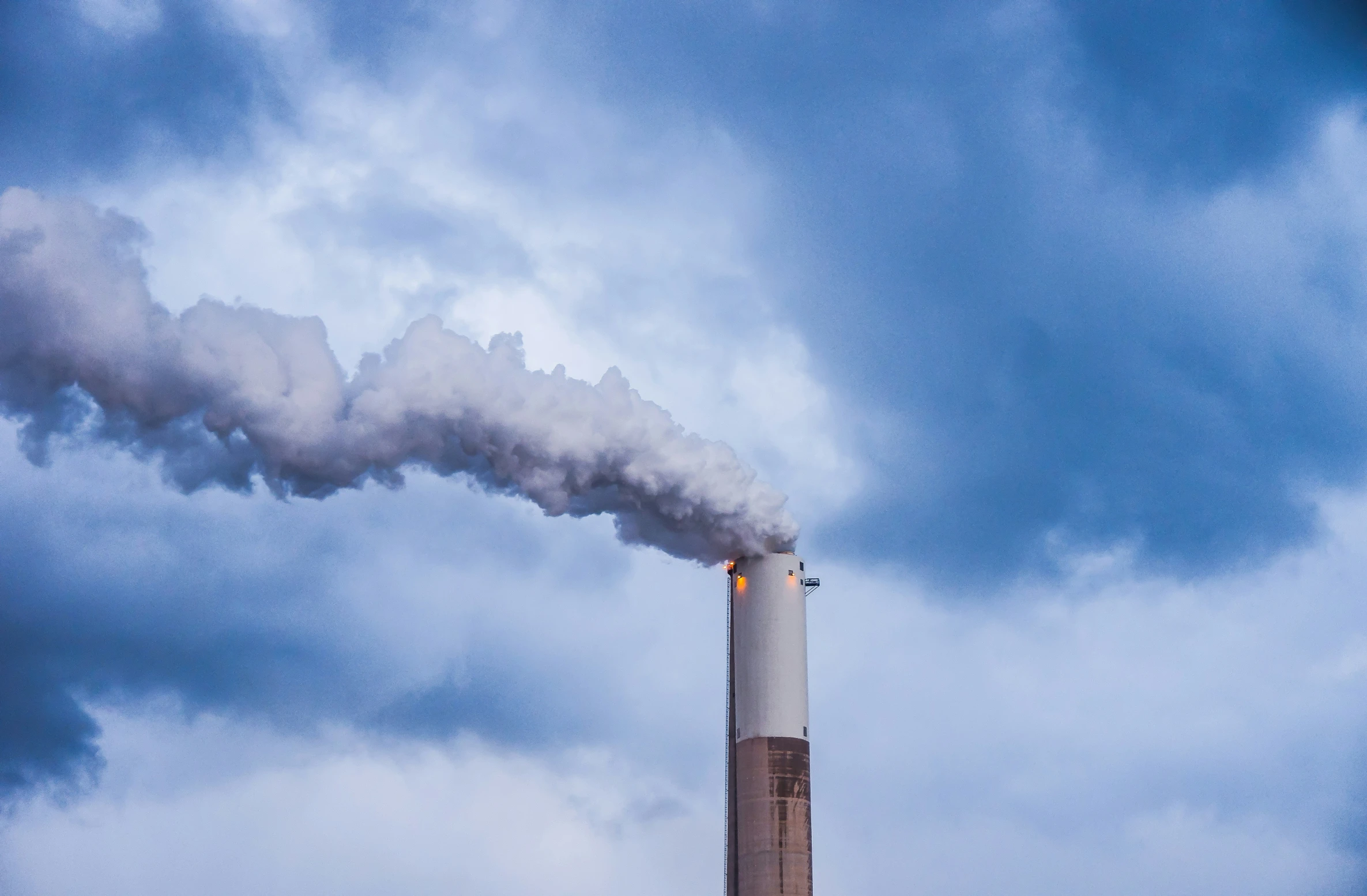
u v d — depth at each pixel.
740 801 88.69
